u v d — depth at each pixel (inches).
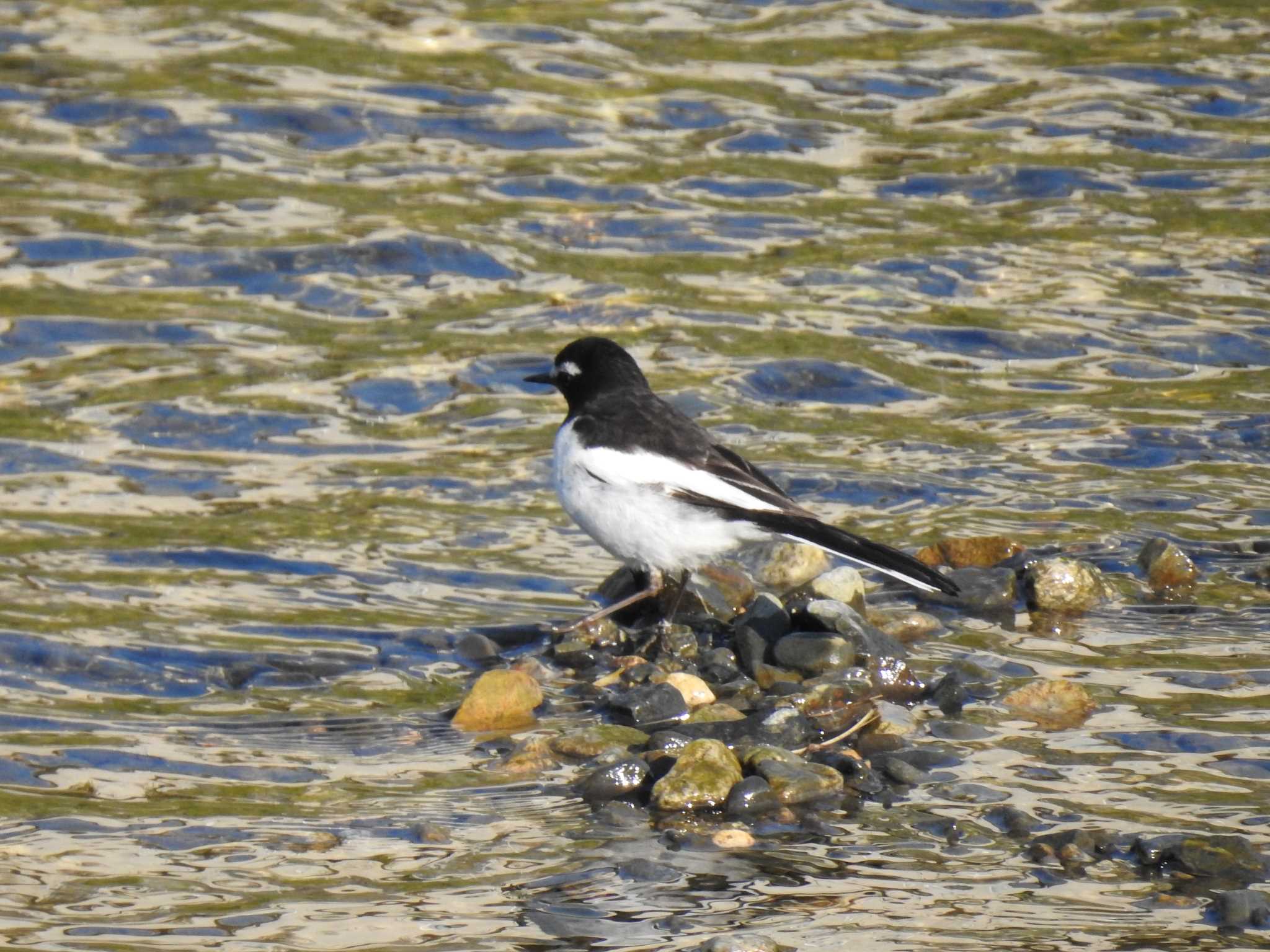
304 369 625.9
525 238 740.0
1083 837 332.8
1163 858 326.0
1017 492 536.7
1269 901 307.7
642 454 440.8
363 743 386.0
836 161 821.9
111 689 410.0
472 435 580.7
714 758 358.9
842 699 404.8
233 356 633.0
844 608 432.8
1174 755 373.1
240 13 968.9
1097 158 823.7
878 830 341.4
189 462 552.7
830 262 722.2
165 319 660.7
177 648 431.2
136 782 364.2
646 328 661.9
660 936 301.3
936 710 399.9
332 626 446.9
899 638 442.6
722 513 434.3
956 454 565.6
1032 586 462.0
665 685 401.4
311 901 314.8
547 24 973.2
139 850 334.0
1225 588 470.6
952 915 306.8
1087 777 362.6
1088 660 426.6
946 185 798.5
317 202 764.6
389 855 332.8
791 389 616.1
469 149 824.9
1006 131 852.6
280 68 897.5
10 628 437.7
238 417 585.6
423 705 406.3
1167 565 474.0
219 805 354.0
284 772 370.0
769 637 430.9
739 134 845.8
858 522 515.5
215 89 868.6
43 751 376.8
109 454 555.8
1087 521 514.6
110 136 820.6
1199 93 892.0
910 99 888.3
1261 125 857.5
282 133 831.1
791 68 924.0
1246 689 407.2
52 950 295.7
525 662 426.0
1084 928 301.7
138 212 749.3
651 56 935.0
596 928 304.3
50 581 467.5
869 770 366.0
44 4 967.6
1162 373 629.0
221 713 399.5
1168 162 821.2
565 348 482.9
